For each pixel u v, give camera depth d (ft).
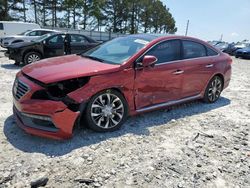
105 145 11.91
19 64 34.01
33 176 9.39
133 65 13.35
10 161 10.19
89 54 15.43
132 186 9.21
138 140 12.66
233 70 42.11
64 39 35.55
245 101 21.22
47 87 11.17
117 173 9.88
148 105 14.57
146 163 10.68
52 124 11.44
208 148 12.35
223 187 9.52
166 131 13.99
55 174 9.59
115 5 176.35
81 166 10.18
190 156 11.48
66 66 12.57
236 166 10.94
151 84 14.25
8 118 14.29
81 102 11.65
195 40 17.39
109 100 12.79
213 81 19.02
